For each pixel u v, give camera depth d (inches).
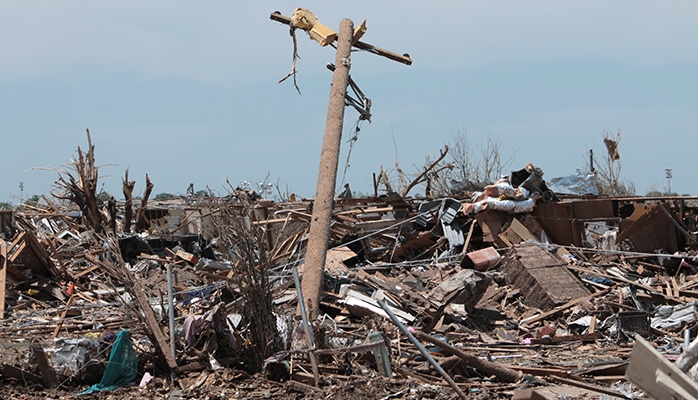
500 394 376.2
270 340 394.3
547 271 626.8
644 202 877.2
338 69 656.4
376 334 405.7
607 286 636.1
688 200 864.9
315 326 406.6
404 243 827.4
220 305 411.8
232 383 376.5
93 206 996.6
